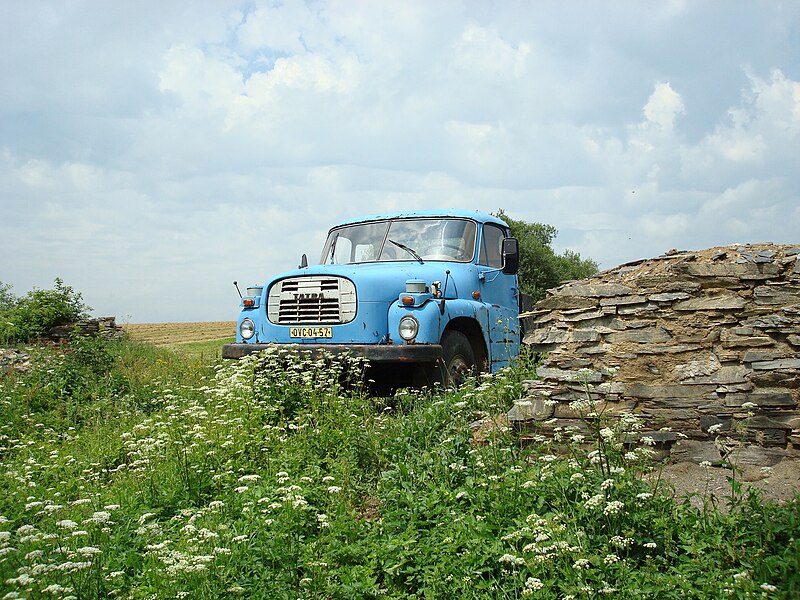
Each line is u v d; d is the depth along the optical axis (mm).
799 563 3869
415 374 8820
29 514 5754
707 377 6238
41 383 11250
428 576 4387
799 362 5965
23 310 19359
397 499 5590
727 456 5648
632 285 6680
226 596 4195
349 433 6906
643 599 3850
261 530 4871
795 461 5723
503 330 10242
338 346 8547
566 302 6895
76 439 8375
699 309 6379
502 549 4445
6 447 8445
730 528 4395
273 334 9250
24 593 3701
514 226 24703
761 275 6285
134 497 6059
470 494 5285
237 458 6668
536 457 6242
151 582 4312
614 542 4211
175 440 6875
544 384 6797
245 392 7906
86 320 20344
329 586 4320
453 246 9977
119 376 12227
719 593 3883
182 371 13656
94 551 4141
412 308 8656
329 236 10914
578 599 3861
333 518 5230
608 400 6488
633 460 5672
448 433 6797
